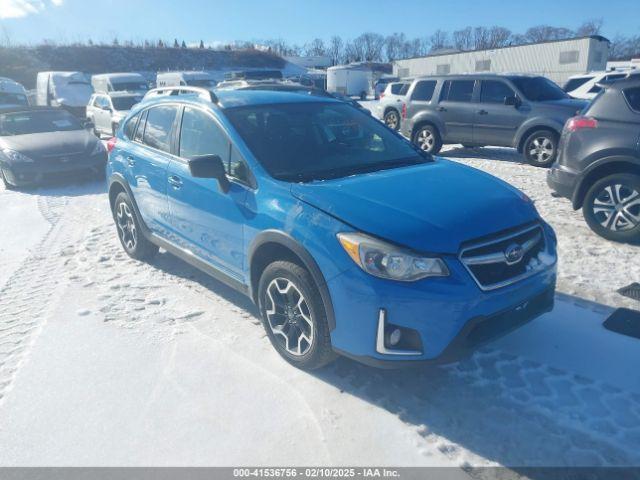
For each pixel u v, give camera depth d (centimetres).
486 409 293
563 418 284
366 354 288
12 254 597
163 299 448
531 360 337
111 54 6519
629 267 474
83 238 638
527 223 313
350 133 417
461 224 288
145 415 299
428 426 282
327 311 298
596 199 545
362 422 286
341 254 286
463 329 275
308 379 326
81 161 964
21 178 929
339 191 315
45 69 5950
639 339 356
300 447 270
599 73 1516
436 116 1140
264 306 347
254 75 2802
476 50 3491
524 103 1012
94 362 354
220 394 314
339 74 4053
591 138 538
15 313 436
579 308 402
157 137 473
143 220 505
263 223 331
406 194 315
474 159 1100
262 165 354
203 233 403
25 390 326
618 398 298
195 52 7006
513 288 290
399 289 273
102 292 468
